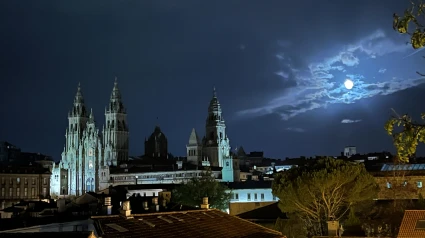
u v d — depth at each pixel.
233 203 139.50
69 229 57.75
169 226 48.62
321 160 83.00
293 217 82.69
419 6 18.88
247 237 53.50
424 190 101.81
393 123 19.80
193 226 51.38
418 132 19.14
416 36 18.78
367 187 78.19
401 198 99.81
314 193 78.19
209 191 123.75
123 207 47.62
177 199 124.62
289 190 78.81
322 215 81.19
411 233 53.59
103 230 42.00
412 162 117.31
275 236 56.72
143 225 46.59
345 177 75.25
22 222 62.56
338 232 61.12
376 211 87.81
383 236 66.81
